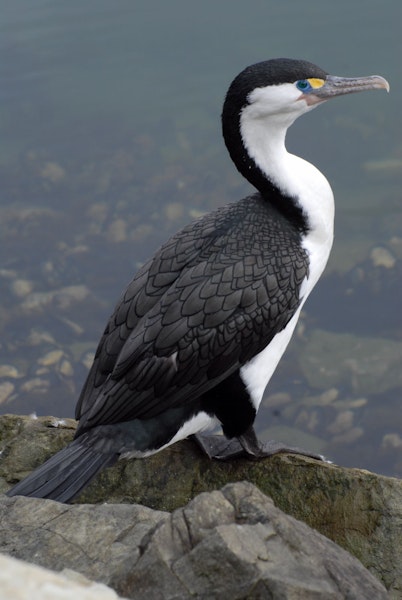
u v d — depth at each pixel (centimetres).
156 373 903
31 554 780
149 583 656
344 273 2244
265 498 713
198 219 1004
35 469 932
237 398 960
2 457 1035
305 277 976
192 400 931
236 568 638
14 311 2228
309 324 2111
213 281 923
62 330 2166
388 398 1897
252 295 927
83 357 2078
